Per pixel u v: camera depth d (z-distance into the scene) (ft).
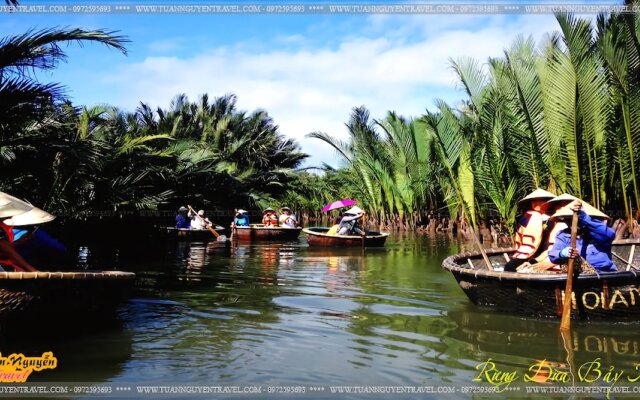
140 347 15.06
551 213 20.83
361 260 36.09
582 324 17.56
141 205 48.55
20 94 26.58
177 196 68.69
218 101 107.14
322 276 28.30
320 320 18.21
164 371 13.17
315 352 14.70
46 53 27.35
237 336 16.20
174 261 34.96
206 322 17.85
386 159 71.51
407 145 64.34
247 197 89.61
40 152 30.81
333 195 107.24
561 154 35.53
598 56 33.91
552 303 18.11
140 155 51.70
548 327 17.28
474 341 15.67
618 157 34.12
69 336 16.05
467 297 22.21
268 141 105.91
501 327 17.26
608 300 17.46
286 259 36.58
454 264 21.91
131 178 51.55
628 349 14.83
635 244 24.75
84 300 16.35
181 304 20.72
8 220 17.07
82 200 41.83
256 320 18.17
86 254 38.42
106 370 13.23
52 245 19.06
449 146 37.29
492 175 37.81
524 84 36.09
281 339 15.94
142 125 88.74
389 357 14.25
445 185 50.42
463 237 56.85
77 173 37.60
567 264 18.33
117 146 49.78
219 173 80.12
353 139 74.69
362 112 72.49
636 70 32.09
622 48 31.19
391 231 69.87
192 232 52.42
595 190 35.68
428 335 16.37
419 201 70.69
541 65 35.50
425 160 63.05
